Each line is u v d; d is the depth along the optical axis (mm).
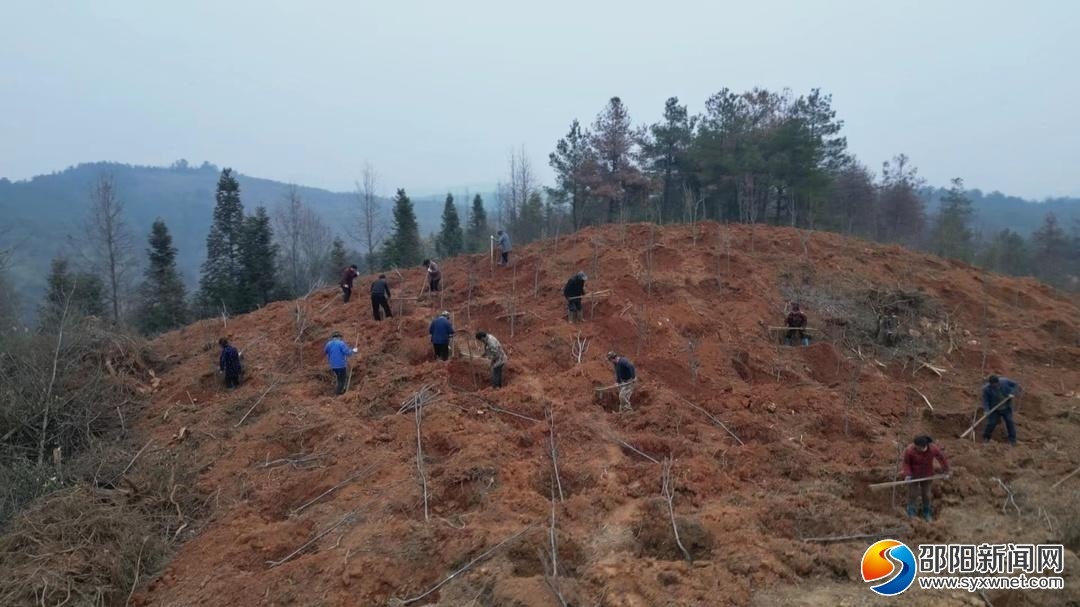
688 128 36281
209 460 9773
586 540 7234
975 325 15766
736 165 31125
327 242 47438
